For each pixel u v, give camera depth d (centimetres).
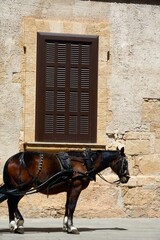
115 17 1816
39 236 1382
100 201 1769
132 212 1783
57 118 1780
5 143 1745
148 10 1834
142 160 1808
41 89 1772
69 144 1756
